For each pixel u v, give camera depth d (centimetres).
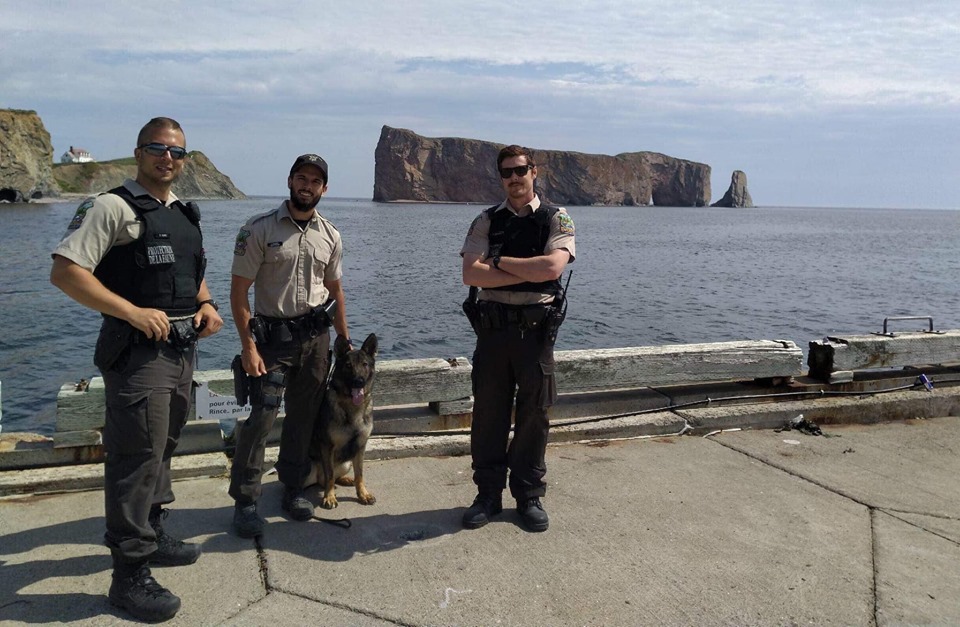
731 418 554
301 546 355
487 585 321
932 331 645
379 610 298
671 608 306
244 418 463
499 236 369
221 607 297
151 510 324
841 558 356
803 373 636
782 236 7088
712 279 2811
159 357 290
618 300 2134
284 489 397
